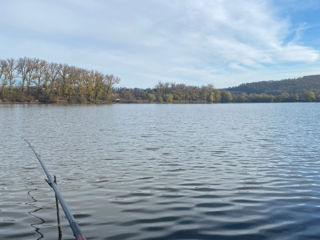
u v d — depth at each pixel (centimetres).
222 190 871
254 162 1272
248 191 859
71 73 9638
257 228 599
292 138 2041
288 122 3494
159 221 639
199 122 3538
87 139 1980
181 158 1362
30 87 9156
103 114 5050
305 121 3638
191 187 905
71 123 3200
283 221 632
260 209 708
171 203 758
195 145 1745
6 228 600
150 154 1458
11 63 8581
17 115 4278
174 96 15362
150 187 905
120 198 798
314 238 551
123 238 554
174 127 2880
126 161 1294
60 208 718
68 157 1377
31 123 3112
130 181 973
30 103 9050
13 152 1491
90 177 1023
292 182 951
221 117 4566
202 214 680
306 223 620
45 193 840
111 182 961
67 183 946
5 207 726
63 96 9800
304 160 1299
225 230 591
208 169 1148
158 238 555
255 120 3869
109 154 1455
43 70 9088
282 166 1188
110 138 2039
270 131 2505
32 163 1245
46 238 552
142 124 3203
